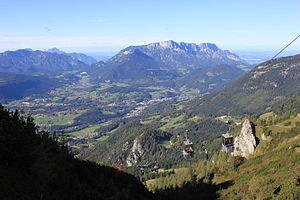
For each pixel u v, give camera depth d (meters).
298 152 134.75
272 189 104.94
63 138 89.56
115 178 94.25
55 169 69.12
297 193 94.81
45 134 78.25
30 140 65.19
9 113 66.12
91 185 77.00
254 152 169.25
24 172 59.16
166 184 187.50
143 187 103.94
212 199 130.38
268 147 164.25
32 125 73.31
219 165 174.25
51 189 60.88
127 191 85.00
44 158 64.25
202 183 159.12
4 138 57.16
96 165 98.00
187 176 183.88
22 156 60.31
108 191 79.00
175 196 146.12
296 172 109.12
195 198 139.50
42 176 61.91
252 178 128.88
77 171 80.19
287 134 166.00
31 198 53.25
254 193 112.62
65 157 80.31
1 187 50.38
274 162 137.62
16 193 51.53
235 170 158.50
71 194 63.78
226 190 132.75
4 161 57.75
